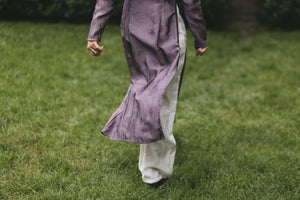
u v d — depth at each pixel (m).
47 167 2.51
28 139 2.85
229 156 2.95
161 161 2.29
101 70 4.95
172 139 2.24
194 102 4.23
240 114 3.92
